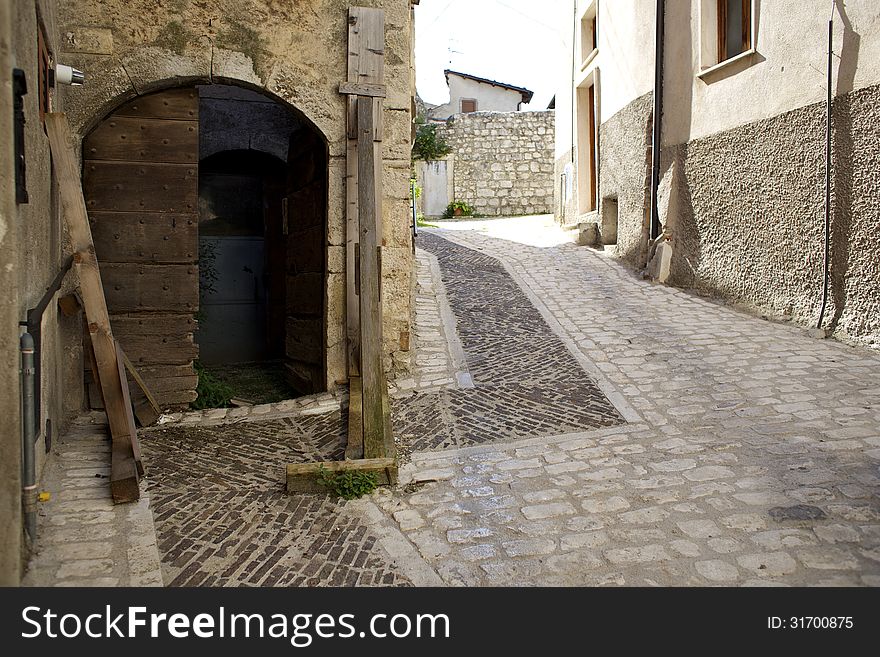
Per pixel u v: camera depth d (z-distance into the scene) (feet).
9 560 8.16
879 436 13.51
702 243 27.32
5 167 8.01
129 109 17.08
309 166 20.17
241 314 27.48
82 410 16.49
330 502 11.93
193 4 16.79
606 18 36.19
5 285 8.08
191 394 17.80
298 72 17.70
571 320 23.86
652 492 11.78
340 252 18.25
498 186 64.08
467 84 95.20
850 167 19.84
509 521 11.02
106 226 17.03
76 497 11.73
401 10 18.44
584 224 39.24
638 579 9.21
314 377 19.94
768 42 23.04
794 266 22.36
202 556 9.98
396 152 18.65
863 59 19.22
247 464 13.69
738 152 24.85
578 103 41.88
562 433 14.80
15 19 9.01
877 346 19.13
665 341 21.21
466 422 15.65
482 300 26.45
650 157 30.81
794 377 17.46
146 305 17.40
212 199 27.02
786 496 11.28
